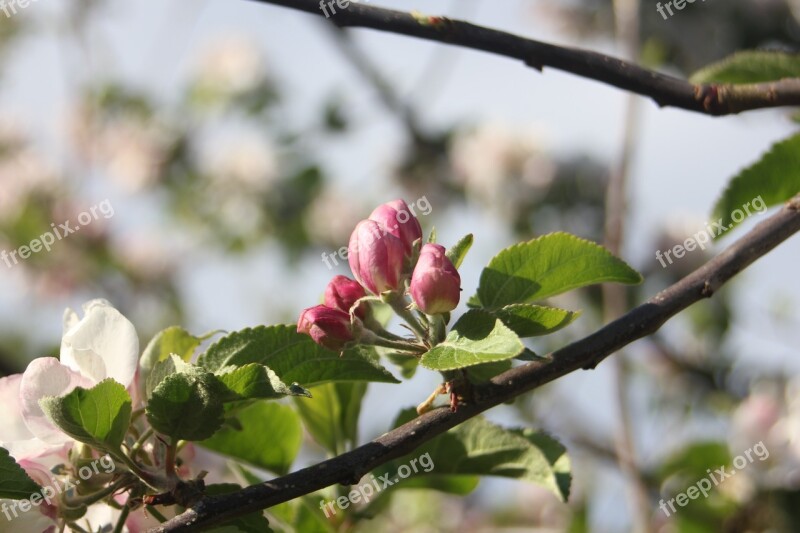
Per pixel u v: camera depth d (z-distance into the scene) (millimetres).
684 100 673
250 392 629
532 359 629
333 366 653
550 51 667
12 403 657
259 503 623
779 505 898
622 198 855
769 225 656
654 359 1186
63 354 656
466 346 625
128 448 641
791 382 1012
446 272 633
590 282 662
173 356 636
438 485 716
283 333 648
